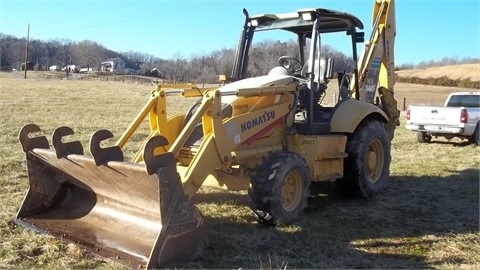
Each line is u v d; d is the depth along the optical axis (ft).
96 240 14.30
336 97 22.67
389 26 26.40
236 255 14.48
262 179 16.47
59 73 225.97
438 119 42.14
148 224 14.26
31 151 16.33
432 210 20.18
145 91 113.91
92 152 13.85
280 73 20.42
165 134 17.69
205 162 15.47
